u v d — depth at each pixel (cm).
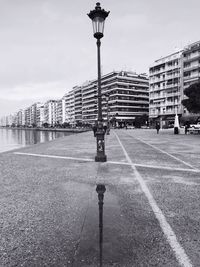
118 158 1035
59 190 541
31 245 299
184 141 2081
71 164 890
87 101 14350
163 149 1408
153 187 563
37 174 713
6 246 297
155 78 9181
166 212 406
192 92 3312
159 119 9012
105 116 12238
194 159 999
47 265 257
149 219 376
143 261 262
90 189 548
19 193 520
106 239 310
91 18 931
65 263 260
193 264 259
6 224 361
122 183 601
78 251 282
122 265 254
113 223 359
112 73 11831
